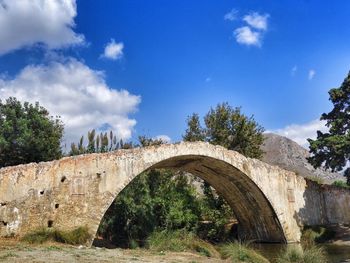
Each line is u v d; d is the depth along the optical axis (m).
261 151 40.78
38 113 30.56
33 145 28.59
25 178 19.95
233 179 30.03
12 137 28.25
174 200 33.09
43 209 19.86
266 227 31.66
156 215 31.77
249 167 28.75
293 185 31.78
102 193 21.16
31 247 17.22
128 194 30.91
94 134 34.75
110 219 30.17
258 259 19.88
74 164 20.91
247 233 33.72
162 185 34.38
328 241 29.89
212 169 29.48
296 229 30.80
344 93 31.48
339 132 31.45
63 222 20.00
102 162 21.59
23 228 19.36
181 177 36.56
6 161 28.20
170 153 24.47
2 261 12.98
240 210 33.31
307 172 68.38
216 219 34.56
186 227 32.06
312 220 32.38
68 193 20.44
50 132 30.33
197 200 35.81
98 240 28.28
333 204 34.62
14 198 19.59
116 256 16.09
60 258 14.34
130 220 29.92
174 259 16.48
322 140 30.89
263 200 29.94
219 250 22.55
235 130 40.28
